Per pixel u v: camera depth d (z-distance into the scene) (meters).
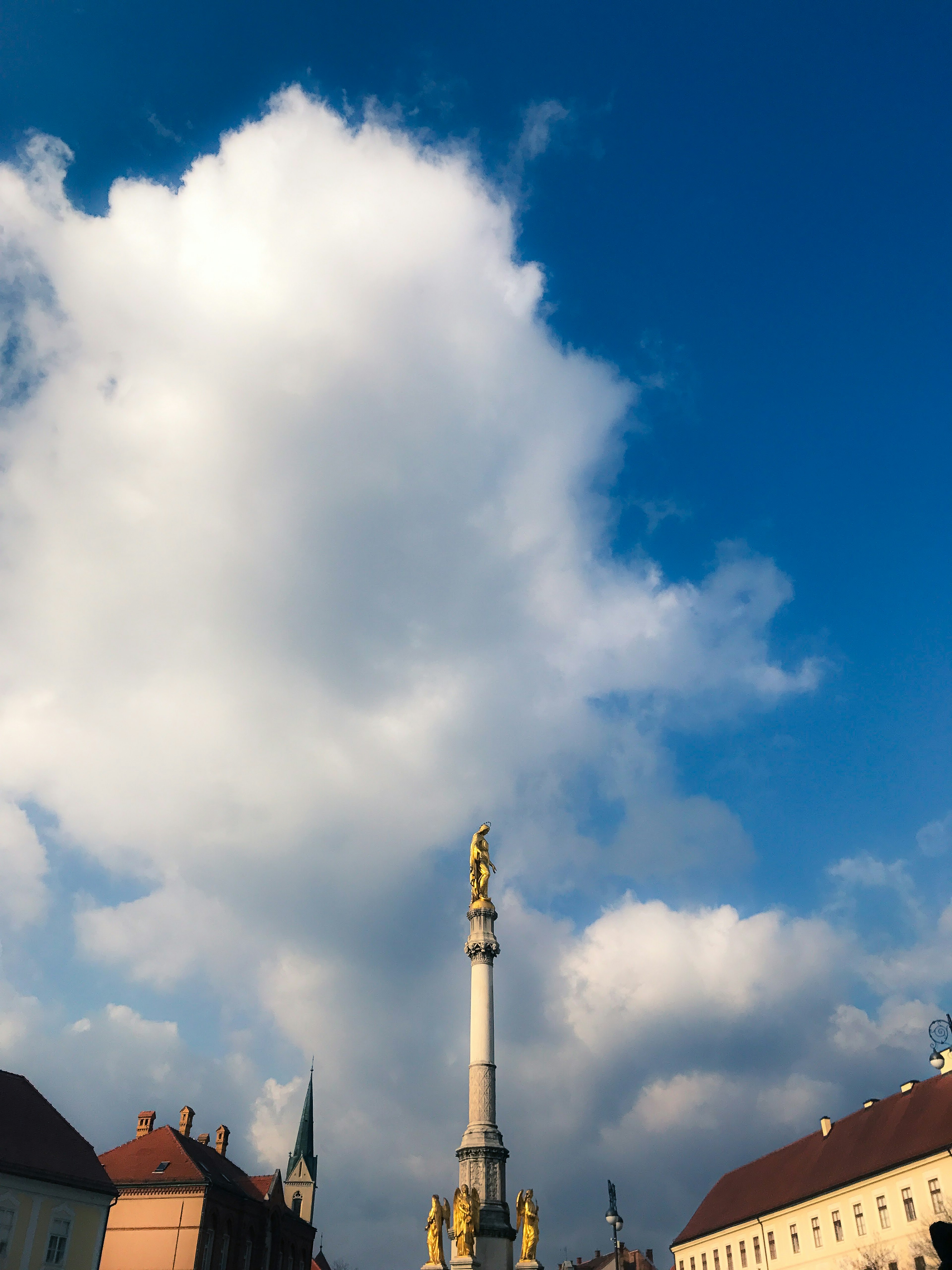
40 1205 54.69
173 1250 64.62
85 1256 56.03
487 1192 48.22
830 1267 66.44
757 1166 84.56
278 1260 80.50
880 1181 62.62
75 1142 60.03
